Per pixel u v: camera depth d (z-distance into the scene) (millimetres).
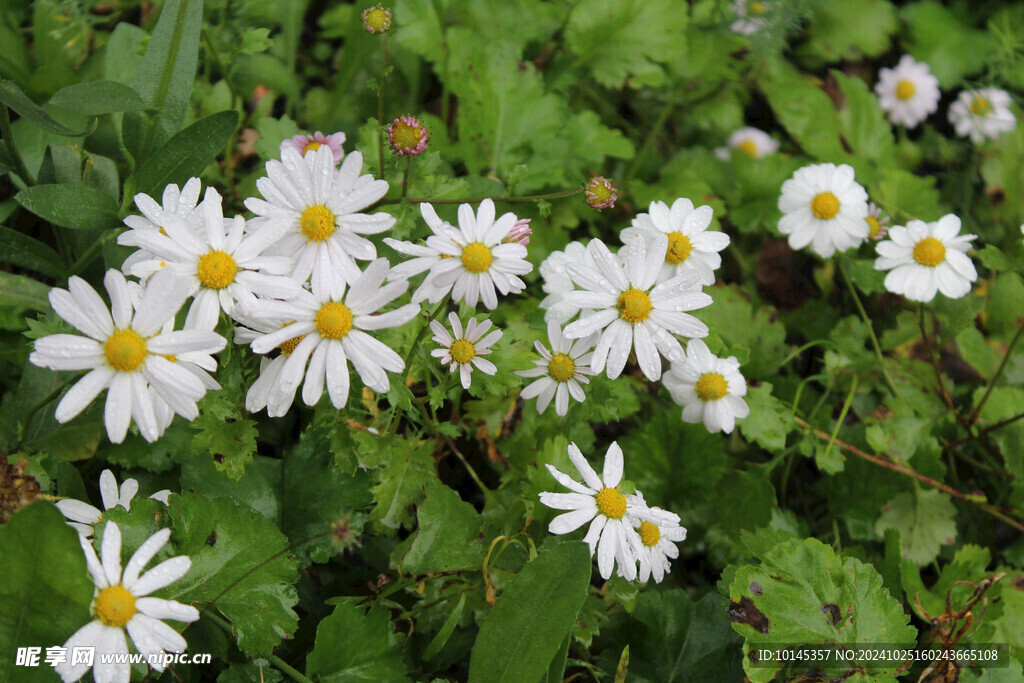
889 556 546
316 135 528
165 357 396
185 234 409
